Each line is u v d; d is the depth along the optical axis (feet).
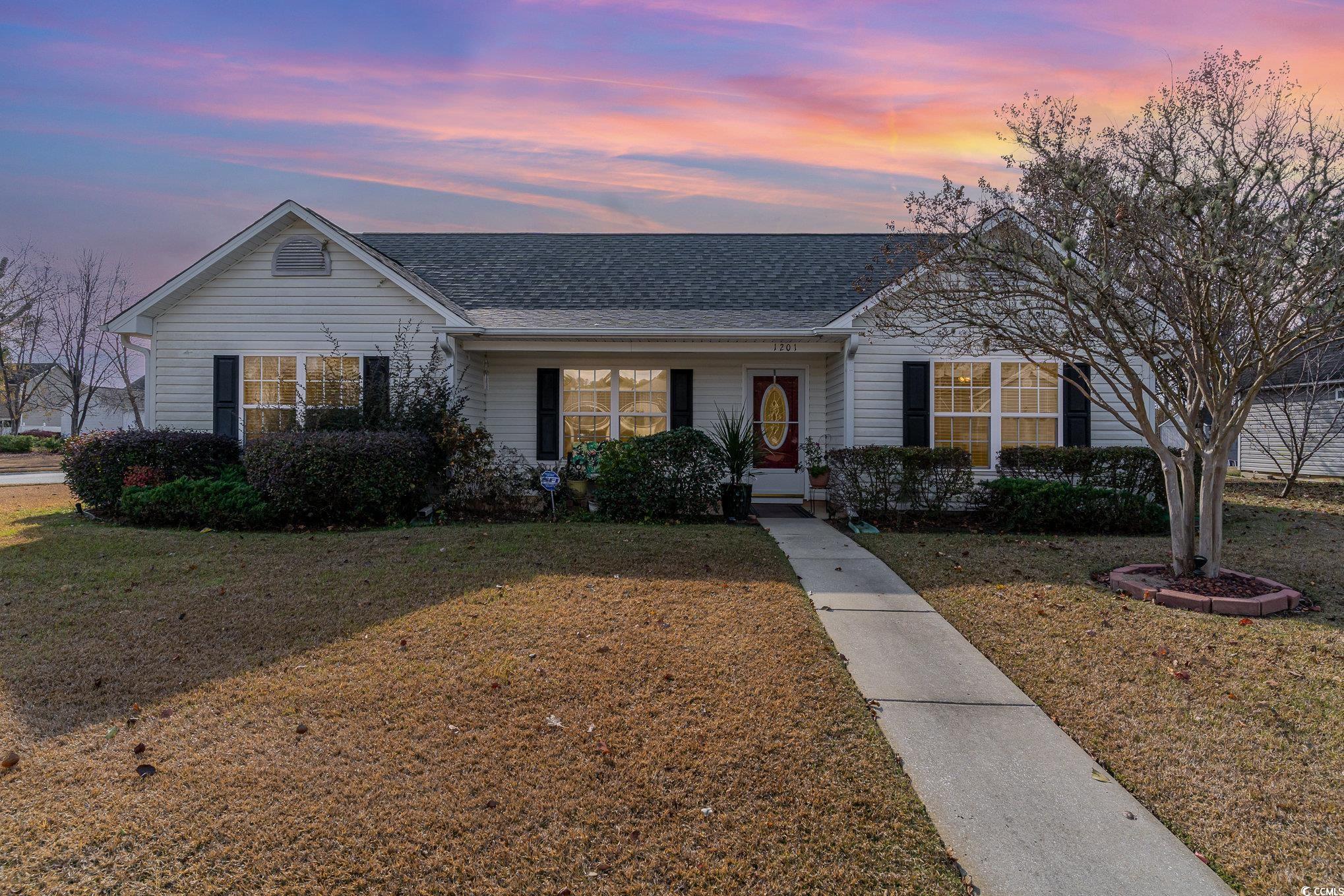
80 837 8.99
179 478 32.30
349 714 12.42
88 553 24.62
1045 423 37.04
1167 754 11.43
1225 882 8.50
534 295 42.19
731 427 35.76
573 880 8.47
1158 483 32.94
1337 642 15.93
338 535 28.17
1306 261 16.76
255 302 37.06
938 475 32.48
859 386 37.01
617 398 41.06
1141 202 18.90
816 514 36.63
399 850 8.91
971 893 8.27
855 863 8.77
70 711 12.48
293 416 36.29
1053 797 10.27
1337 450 58.70
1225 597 18.54
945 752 11.52
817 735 11.85
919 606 19.38
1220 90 19.31
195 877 8.38
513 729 11.97
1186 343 19.95
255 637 16.19
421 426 34.65
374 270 36.81
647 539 27.40
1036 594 20.18
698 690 13.48
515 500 36.14
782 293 42.39
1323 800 10.11
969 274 22.00
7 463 78.89
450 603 18.75
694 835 9.27
